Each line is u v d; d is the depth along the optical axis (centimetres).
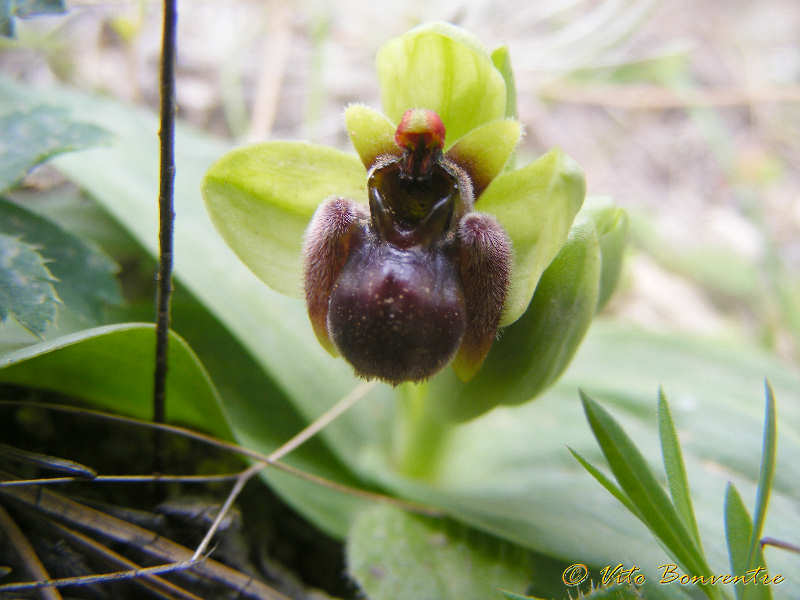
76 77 7
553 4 9
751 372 5
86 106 5
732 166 9
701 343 6
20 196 5
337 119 9
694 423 5
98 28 8
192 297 5
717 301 9
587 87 10
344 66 9
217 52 9
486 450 5
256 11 9
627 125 10
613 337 6
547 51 9
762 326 8
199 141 6
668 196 10
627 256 8
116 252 5
